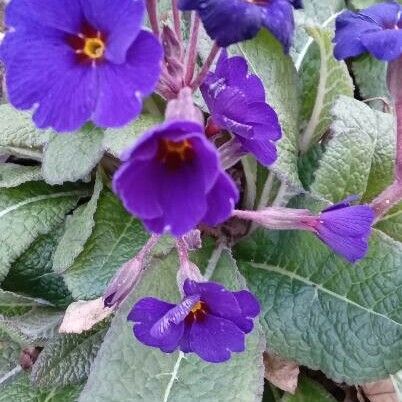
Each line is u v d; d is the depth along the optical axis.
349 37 0.12
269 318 0.13
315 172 0.13
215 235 0.14
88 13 0.08
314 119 0.15
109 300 0.10
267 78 0.14
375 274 0.13
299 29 0.15
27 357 0.14
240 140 0.10
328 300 0.13
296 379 0.13
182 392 0.12
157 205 0.07
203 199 0.07
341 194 0.13
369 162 0.14
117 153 0.12
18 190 0.14
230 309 0.10
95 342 0.13
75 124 0.08
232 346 0.10
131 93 0.07
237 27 0.08
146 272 0.12
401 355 0.12
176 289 0.12
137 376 0.12
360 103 0.14
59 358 0.13
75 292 0.13
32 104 0.08
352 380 0.13
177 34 0.10
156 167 0.07
